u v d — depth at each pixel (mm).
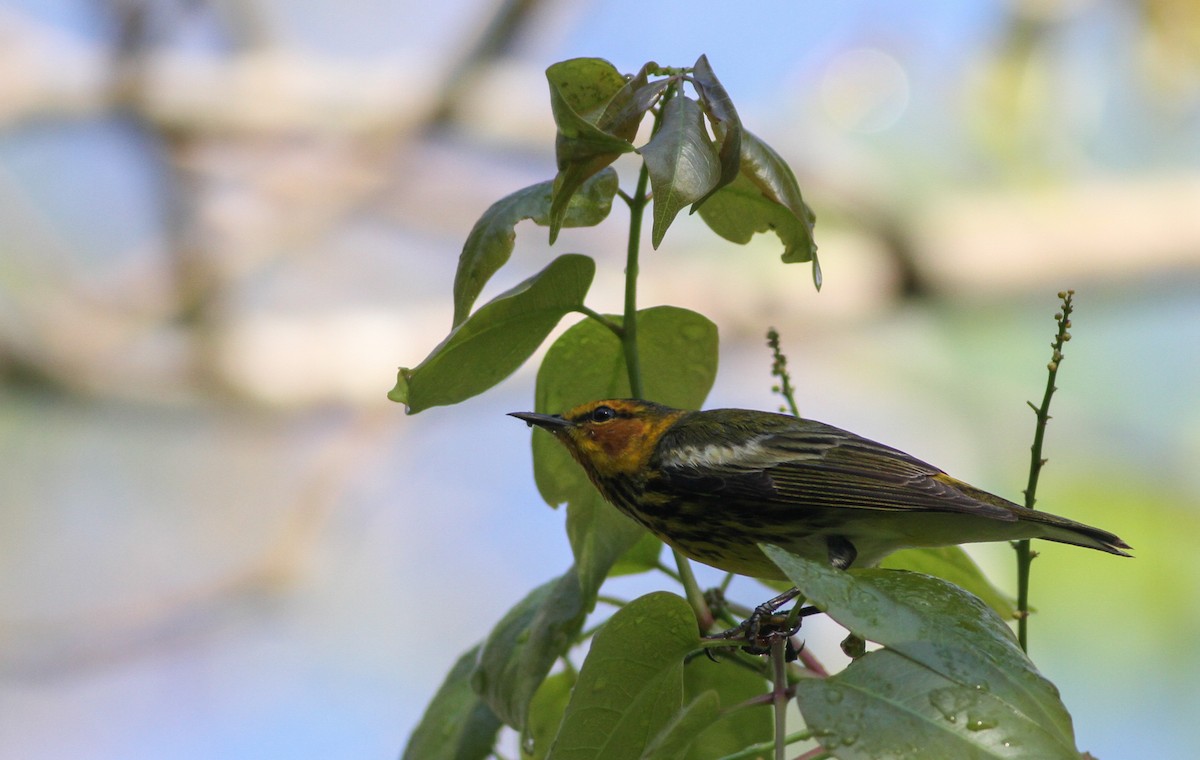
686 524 6582
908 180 13836
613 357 5863
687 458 6445
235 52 13609
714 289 14000
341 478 13266
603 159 4500
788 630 5316
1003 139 13500
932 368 13359
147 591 13438
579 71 5039
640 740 4750
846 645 5293
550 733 5902
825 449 6453
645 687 4727
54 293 13641
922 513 6113
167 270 13586
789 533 6445
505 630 5609
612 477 6594
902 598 4293
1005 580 9531
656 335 5766
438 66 13586
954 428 12844
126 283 13945
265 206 13844
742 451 6480
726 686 5762
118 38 12938
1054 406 12039
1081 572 9625
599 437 6477
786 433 6559
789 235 5625
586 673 4680
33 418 13461
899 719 4008
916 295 13570
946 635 4199
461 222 14969
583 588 5535
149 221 14094
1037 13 12781
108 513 13570
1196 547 10477
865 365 14070
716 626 5648
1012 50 13047
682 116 4551
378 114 13719
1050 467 11547
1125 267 13359
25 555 13250
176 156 13312
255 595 13039
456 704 5902
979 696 4055
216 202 13719
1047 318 13406
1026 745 3957
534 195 5059
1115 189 13570
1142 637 9562
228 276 13656
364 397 13688
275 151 13766
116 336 13688
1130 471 11398
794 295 13914
